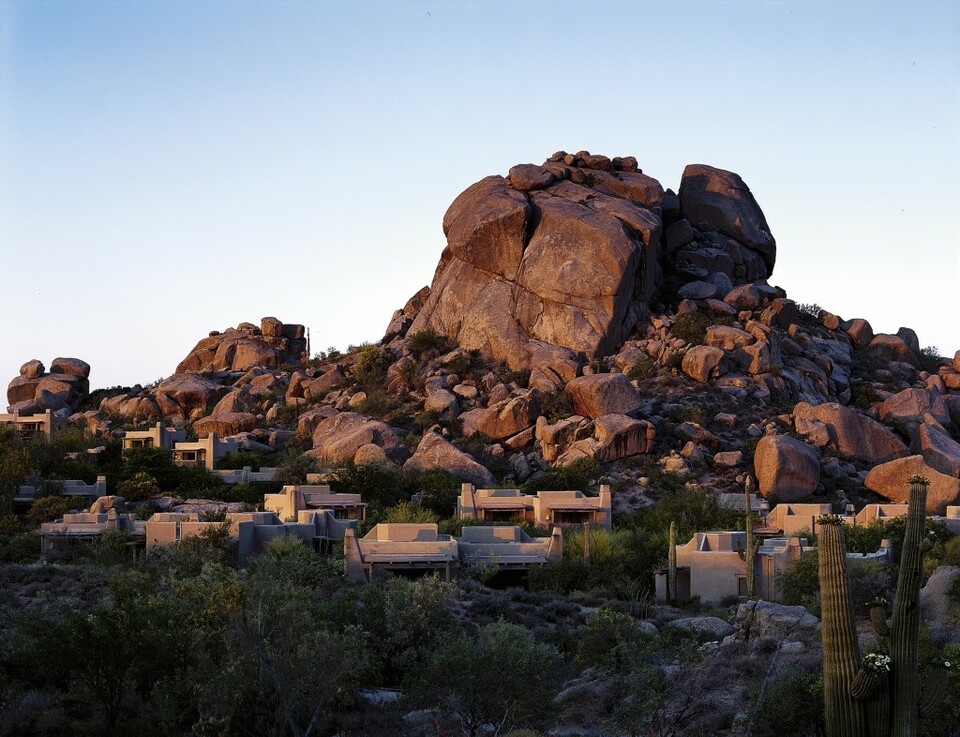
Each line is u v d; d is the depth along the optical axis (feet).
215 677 94.38
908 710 63.41
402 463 286.25
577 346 333.62
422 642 125.29
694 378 318.65
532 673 99.96
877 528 187.73
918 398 313.73
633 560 187.62
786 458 258.37
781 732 79.10
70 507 225.97
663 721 86.89
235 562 178.29
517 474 279.90
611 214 360.48
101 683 103.30
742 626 113.80
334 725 99.91
